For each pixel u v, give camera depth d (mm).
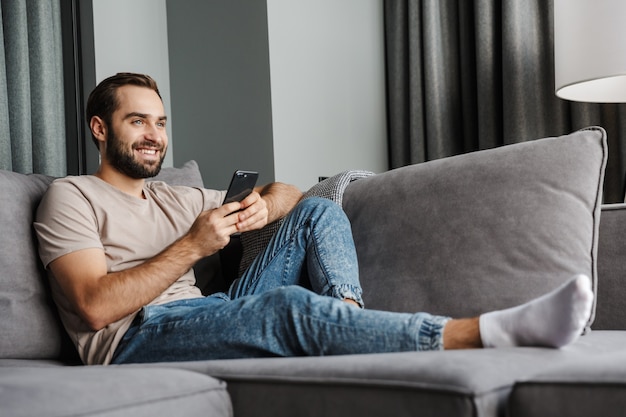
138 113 1993
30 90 2986
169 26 3758
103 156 2023
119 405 1071
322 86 3551
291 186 2271
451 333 1318
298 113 3439
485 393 1010
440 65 3551
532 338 1281
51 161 3016
